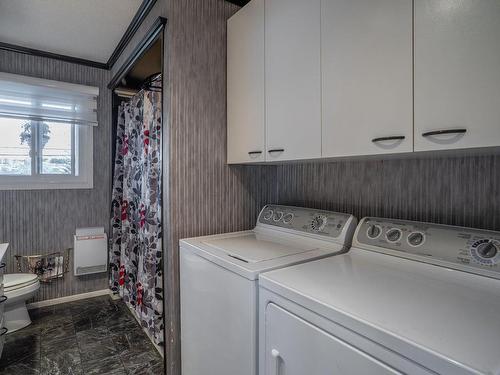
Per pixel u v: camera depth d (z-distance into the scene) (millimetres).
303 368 845
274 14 1411
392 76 956
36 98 2557
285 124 1360
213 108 1742
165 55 1646
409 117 917
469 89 789
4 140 2557
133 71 2328
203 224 1726
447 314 727
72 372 1787
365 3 1027
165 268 1710
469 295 854
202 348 1389
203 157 1716
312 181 1788
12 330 2225
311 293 853
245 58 1615
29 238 2604
